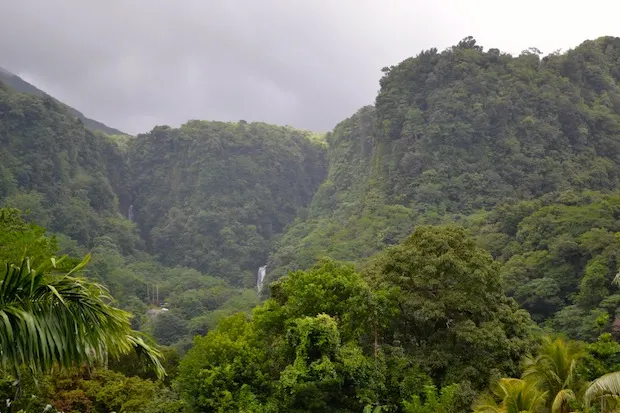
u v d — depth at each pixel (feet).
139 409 63.41
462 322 64.75
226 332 71.41
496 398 54.60
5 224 71.46
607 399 44.21
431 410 51.34
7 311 18.51
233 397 59.62
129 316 22.15
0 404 34.35
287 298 72.74
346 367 56.90
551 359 50.06
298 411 56.18
